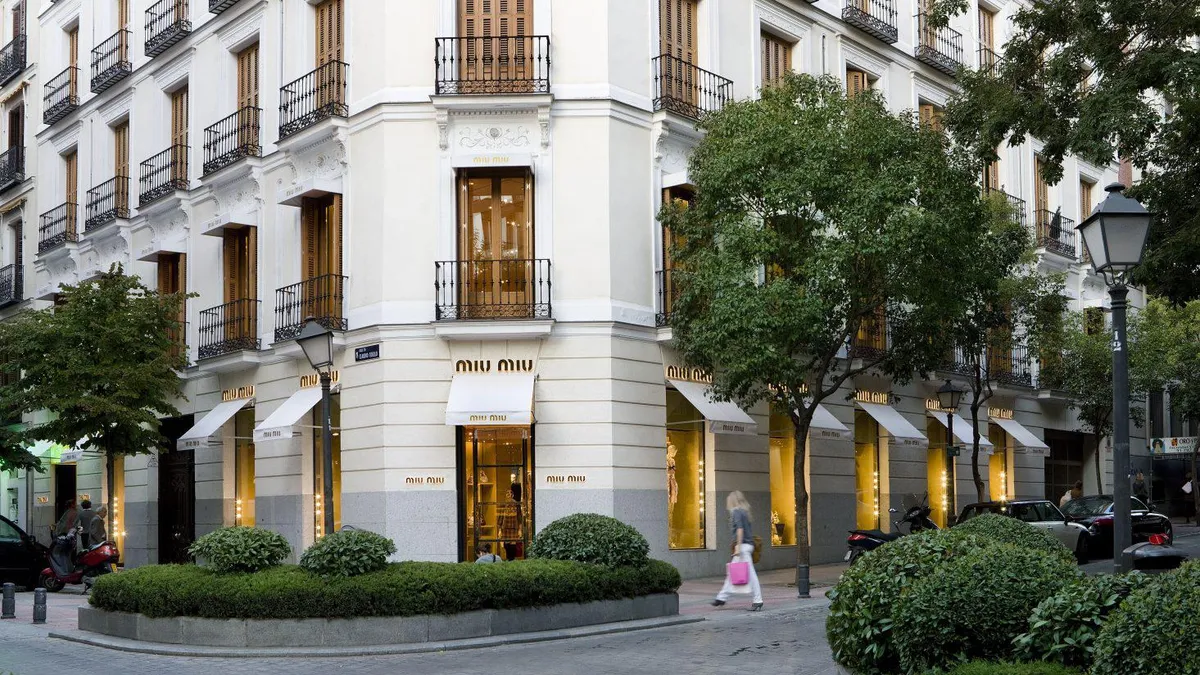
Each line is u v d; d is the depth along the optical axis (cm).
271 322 2550
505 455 2277
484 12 2330
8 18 3897
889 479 2966
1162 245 1772
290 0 2545
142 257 2930
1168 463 4412
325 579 1457
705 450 2466
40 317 2555
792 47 2764
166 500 2950
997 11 3491
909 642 877
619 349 2283
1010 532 1399
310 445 2423
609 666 1277
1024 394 3562
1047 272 3506
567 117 2305
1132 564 1071
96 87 3189
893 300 2211
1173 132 1875
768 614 1750
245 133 2631
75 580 2452
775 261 2144
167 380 2572
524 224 2305
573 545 1655
